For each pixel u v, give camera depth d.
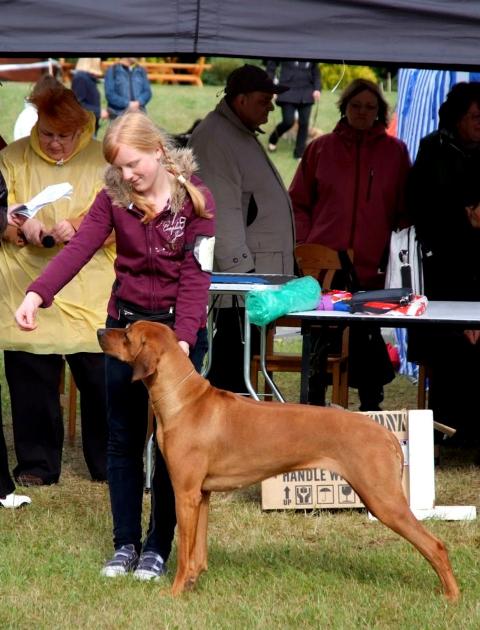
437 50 8.37
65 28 8.25
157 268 7.11
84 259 7.23
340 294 9.74
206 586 7.23
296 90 32.47
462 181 11.41
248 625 6.59
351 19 8.33
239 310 10.90
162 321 7.20
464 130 11.40
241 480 6.90
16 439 10.09
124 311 7.23
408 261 12.26
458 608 6.79
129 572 7.49
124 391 7.25
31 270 9.68
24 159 9.82
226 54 8.37
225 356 11.38
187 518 6.88
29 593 7.16
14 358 9.92
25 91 40.47
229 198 10.86
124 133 6.80
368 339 12.12
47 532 8.54
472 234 11.47
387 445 6.79
